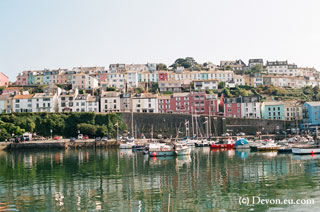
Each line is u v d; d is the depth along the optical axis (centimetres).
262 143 10475
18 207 4125
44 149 11588
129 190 4844
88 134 13262
